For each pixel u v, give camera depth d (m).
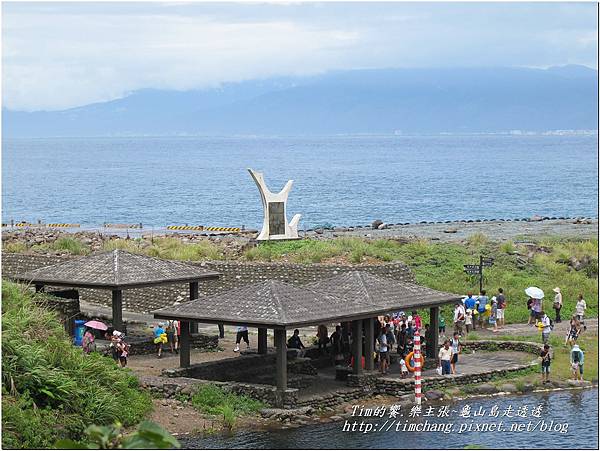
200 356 45.22
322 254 59.91
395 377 40.34
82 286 46.00
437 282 57.59
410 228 86.06
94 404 32.66
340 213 134.12
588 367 43.50
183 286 55.59
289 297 38.94
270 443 32.47
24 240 72.62
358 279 43.03
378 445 32.38
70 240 67.50
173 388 37.06
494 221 95.44
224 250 63.78
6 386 31.31
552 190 181.50
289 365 41.81
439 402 38.66
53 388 32.12
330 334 50.84
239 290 39.94
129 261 47.38
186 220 130.50
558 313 54.31
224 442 32.50
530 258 63.25
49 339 36.03
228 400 36.59
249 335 51.44
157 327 46.53
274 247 63.47
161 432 13.88
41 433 30.03
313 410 36.91
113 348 42.72
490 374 41.66
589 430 34.06
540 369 43.12
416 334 38.88
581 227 86.38
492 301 52.91
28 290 43.94
